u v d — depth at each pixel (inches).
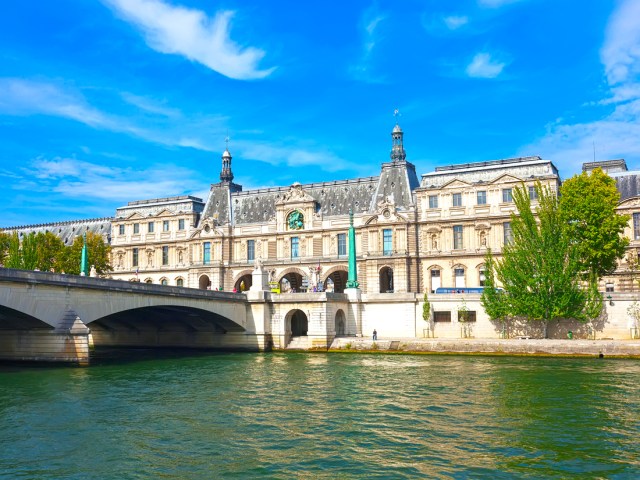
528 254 3233.3
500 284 3900.1
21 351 2455.7
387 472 1143.0
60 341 2391.7
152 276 5098.4
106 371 2391.7
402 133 4522.6
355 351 3235.7
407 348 3127.5
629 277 3681.1
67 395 1861.5
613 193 3267.7
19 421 1520.7
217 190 5049.2
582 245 3235.7
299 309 3393.2
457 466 1173.7
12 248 4148.6
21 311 2207.2
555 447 1285.7
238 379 2210.9
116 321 3435.0
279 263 4562.0
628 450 1264.8
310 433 1411.2
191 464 1190.9
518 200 3344.0
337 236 4453.7
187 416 1584.6
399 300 3521.2
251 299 3440.0
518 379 2128.4
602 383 2023.9
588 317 3152.1
